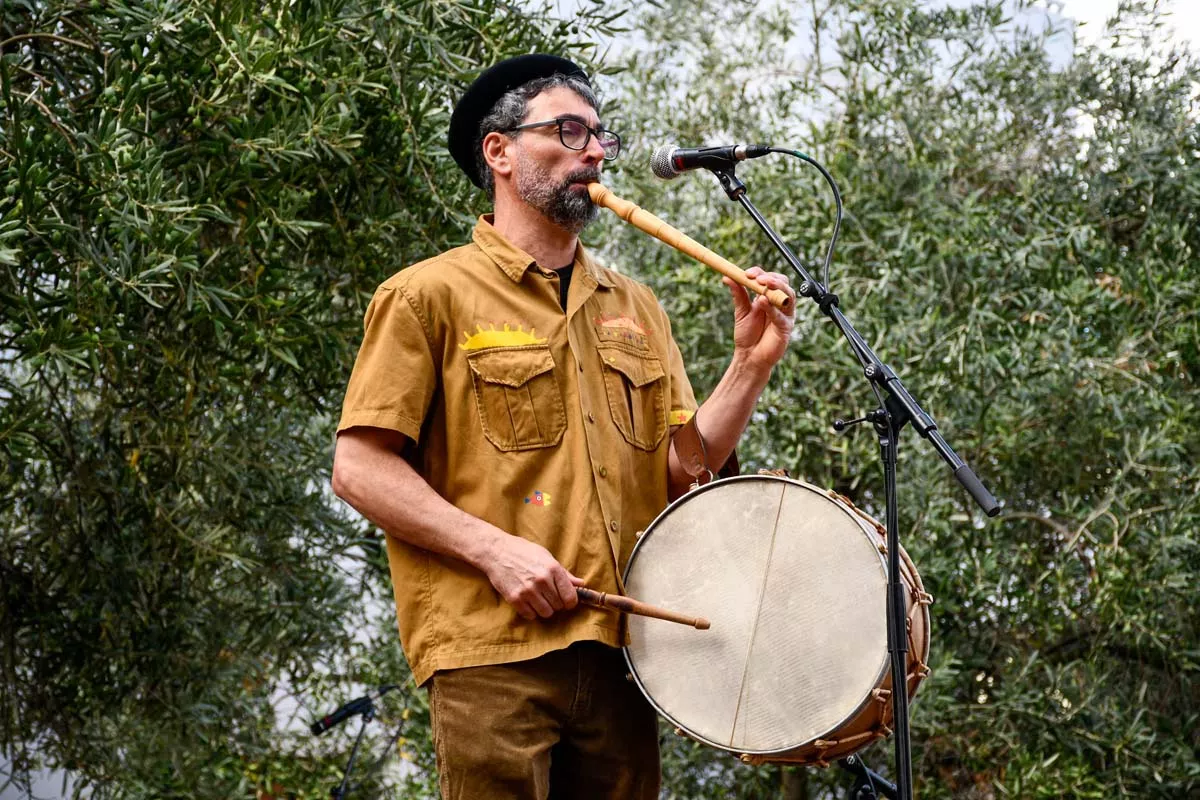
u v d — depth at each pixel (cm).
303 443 509
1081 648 652
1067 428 636
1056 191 698
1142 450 605
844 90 723
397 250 432
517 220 257
